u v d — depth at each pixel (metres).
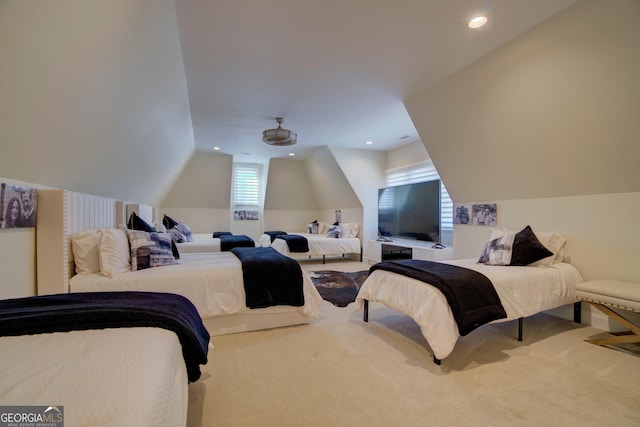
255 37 2.34
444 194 4.90
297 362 2.05
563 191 2.94
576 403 1.63
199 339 1.33
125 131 2.46
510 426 1.45
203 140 5.43
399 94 3.42
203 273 2.41
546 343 2.38
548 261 2.87
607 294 2.26
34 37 1.11
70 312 1.16
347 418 1.50
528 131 2.79
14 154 1.47
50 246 1.90
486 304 2.14
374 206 6.33
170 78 2.64
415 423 1.47
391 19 2.13
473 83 2.88
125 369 0.85
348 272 5.20
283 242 5.85
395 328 2.67
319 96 3.48
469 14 2.08
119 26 1.54
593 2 1.92
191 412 1.52
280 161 7.25
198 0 1.94
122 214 3.21
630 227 2.52
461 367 2.00
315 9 2.03
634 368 2.00
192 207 7.13
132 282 2.18
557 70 2.31
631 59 1.97
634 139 2.23
